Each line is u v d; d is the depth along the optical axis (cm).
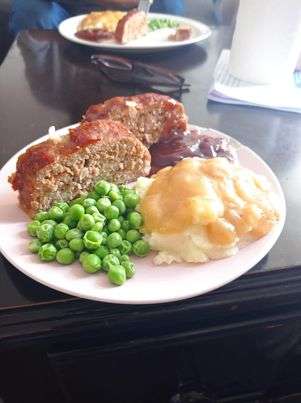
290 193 77
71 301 55
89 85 117
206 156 81
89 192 71
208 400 83
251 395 87
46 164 67
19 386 66
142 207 63
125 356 65
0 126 96
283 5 99
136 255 60
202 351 70
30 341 55
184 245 59
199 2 227
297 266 62
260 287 60
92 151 71
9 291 56
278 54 108
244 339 70
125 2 198
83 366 65
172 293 53
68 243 58
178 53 141
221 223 58
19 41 144
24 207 68
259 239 62
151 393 78
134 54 137
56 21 179
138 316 57
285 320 67
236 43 111
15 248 59
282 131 100
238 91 110
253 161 79
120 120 87
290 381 87
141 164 78
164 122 89
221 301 59
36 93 112
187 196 60
